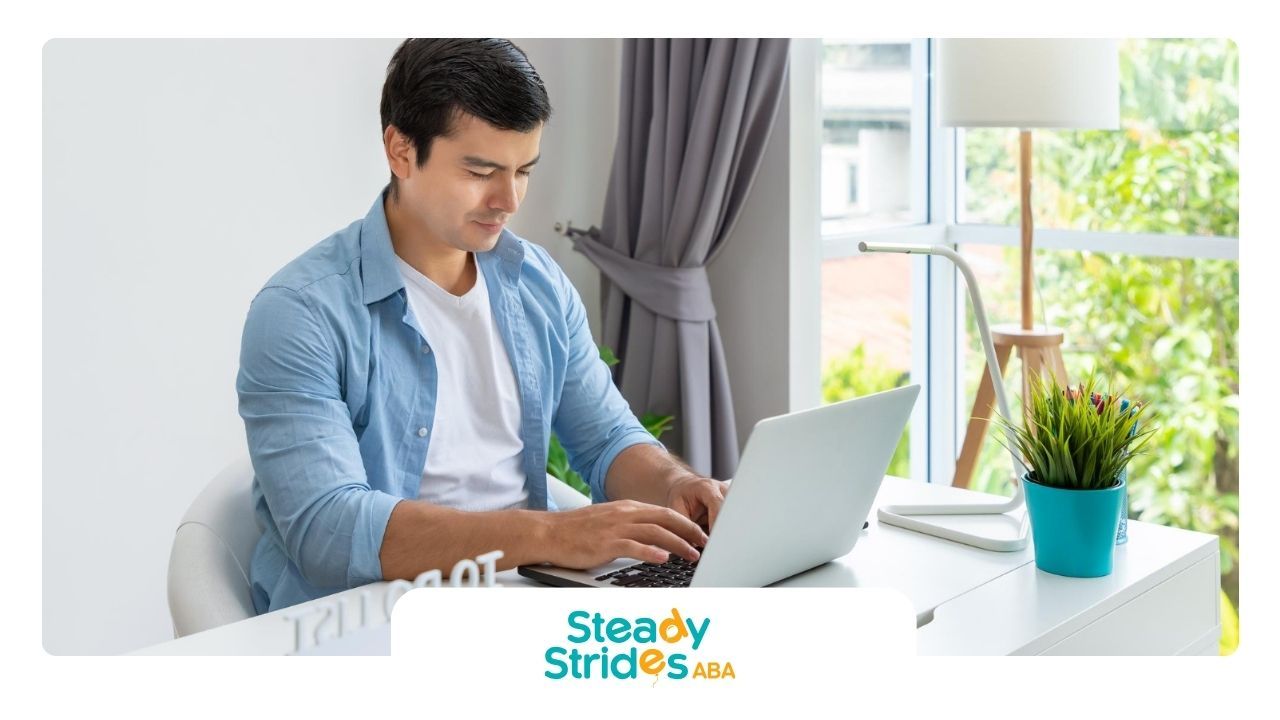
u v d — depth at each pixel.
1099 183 3.15
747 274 2.95
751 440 1.28
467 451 1.66
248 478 1.71
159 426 2.33
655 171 2.84
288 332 1.49
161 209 2.29
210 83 2.34
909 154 3.40
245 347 1.51
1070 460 1.48
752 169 2.80
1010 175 3.35
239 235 2.41
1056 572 1.49
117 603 2.31
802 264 2.89
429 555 1.41
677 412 2.88
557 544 1.41
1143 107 3.06
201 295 2.37
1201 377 3.02
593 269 3.14
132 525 2.32
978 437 2.88
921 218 3.46
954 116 2.66
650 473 1.72
